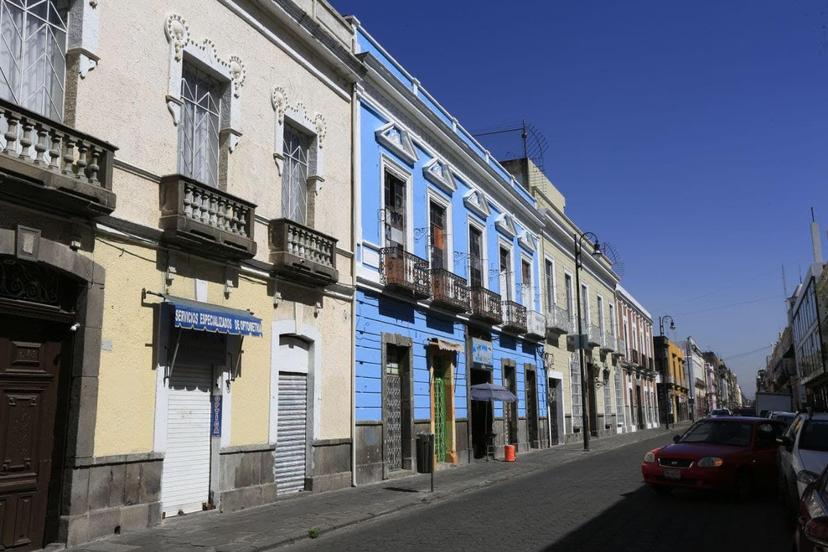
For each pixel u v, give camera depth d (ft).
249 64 42.55
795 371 222.89
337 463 48.91
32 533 27.89
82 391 29.63
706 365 387.55
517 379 87.56
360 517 36.55
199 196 36.19
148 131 34.30
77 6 30.96
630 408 158.92
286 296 44.50
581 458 76.23
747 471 40.16
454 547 28.30
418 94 66.74
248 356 40.75
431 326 65.57
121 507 31.30
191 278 36.50
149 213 33.99
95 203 29.37
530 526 32.81
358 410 51.96
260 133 43.27
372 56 55.88
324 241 47.57
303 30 47.32
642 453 81.10
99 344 30.55
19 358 28.14
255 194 42.37
